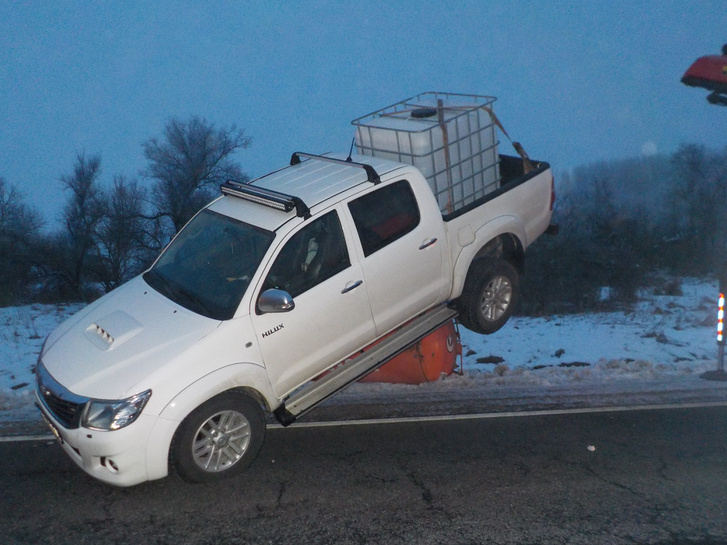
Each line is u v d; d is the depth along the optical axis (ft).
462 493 16.35
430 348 22.84
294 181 19.95
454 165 22.36
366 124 22.93
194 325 16.35
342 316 18.30
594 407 22.00
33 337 32.24
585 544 14.43
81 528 14.92
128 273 74.28
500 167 26.22
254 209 18.78
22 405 21.91
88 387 15.28
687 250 68.74
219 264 17.97
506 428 20.17
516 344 32.35
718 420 20.99
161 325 16.60
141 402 14.96
